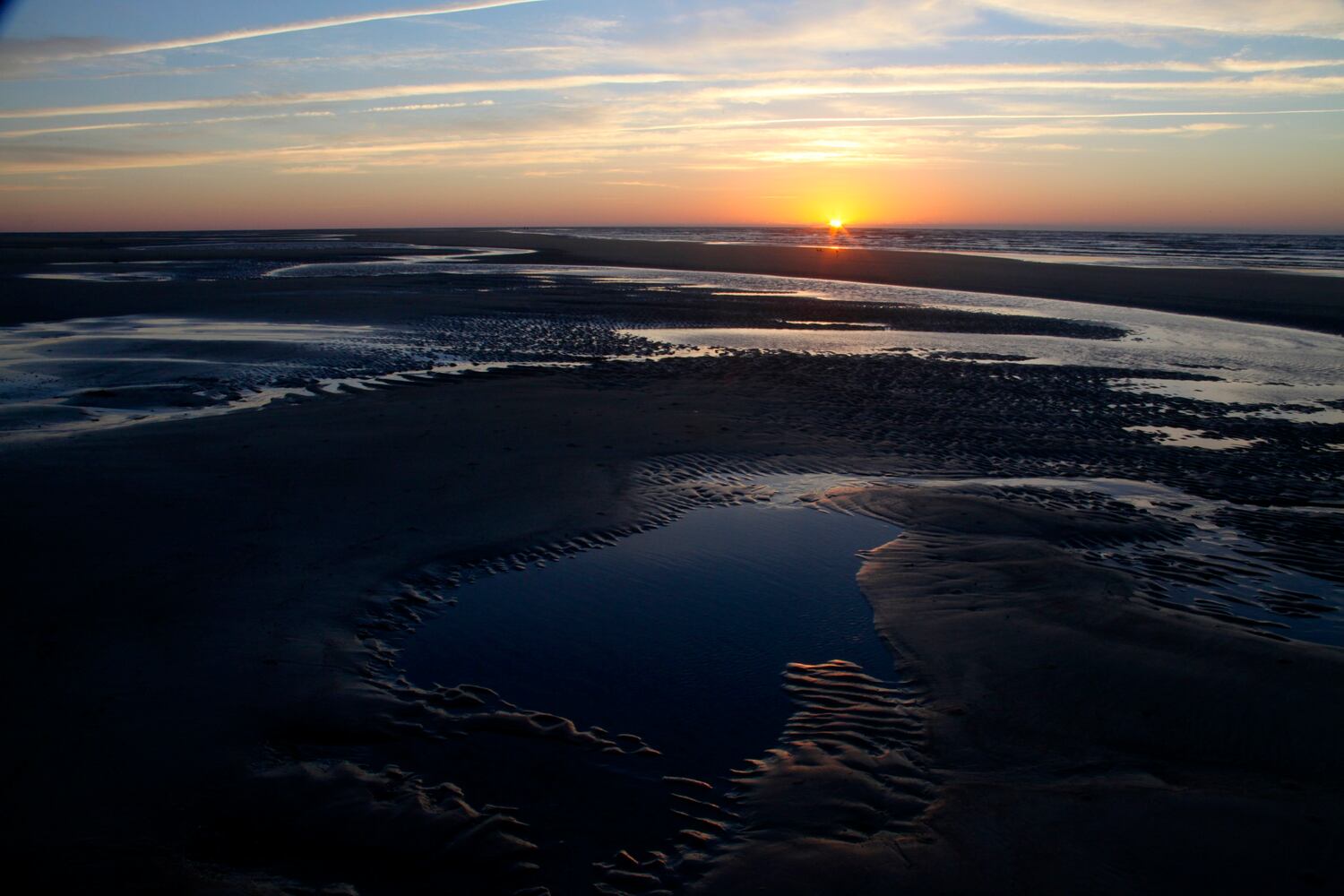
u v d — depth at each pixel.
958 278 39.59
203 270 41.09
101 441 10.71
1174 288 34.94
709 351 19.47
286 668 5.52
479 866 3.93
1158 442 12.44
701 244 78.19
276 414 12.45
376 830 4.14
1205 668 5.63
